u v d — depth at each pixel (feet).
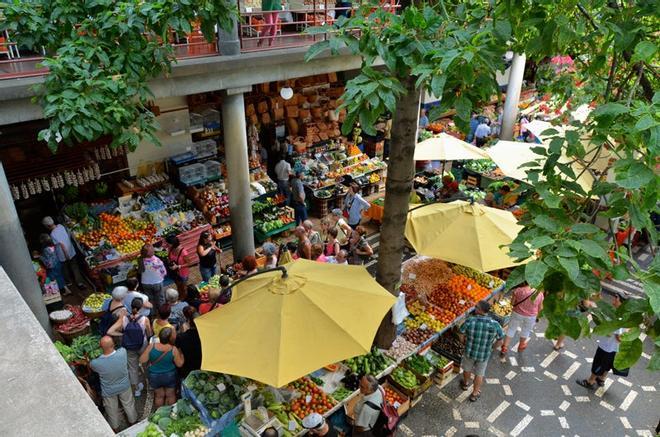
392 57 10.98
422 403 23.48
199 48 27.91
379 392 18.92
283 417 18.44
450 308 25.70
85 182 33.68
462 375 25.32
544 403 23.71
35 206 33.12
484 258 22.82
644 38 11.05
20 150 30.73
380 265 22.09
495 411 23.18
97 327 26.35
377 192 45.98
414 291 26.45
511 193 11.59
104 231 31.55
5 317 4.39
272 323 16.46
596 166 23.86
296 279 18.07
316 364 15.60
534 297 9.37
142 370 23.36
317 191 41.39
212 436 17.10
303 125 45.52
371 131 10.37
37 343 4.09
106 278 29.66
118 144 19.22
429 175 44.01
